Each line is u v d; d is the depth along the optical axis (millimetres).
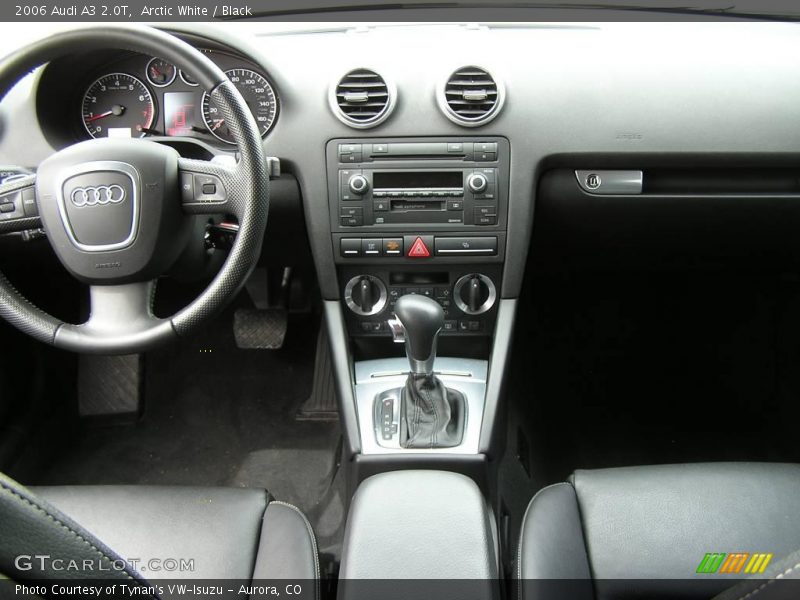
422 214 1724
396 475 1236
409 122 1671
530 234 1744
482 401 1721
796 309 2197
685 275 2441
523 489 2021
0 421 2012
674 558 1125
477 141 1684
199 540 1202
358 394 1747
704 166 1746
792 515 1171
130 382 2322
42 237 1433
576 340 2508
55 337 1268
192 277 1530
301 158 1700
